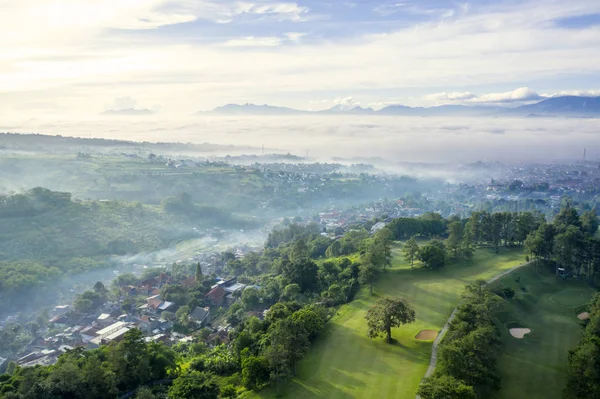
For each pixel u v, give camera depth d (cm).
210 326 14612
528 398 7131
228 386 7962
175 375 9000
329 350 9106
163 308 15862
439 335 9250
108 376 8175
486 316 8312
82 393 7944
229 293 17075
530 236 13412
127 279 19162
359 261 13600
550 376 7725
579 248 12350
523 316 10112
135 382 8562
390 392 7406
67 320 15738
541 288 11788
